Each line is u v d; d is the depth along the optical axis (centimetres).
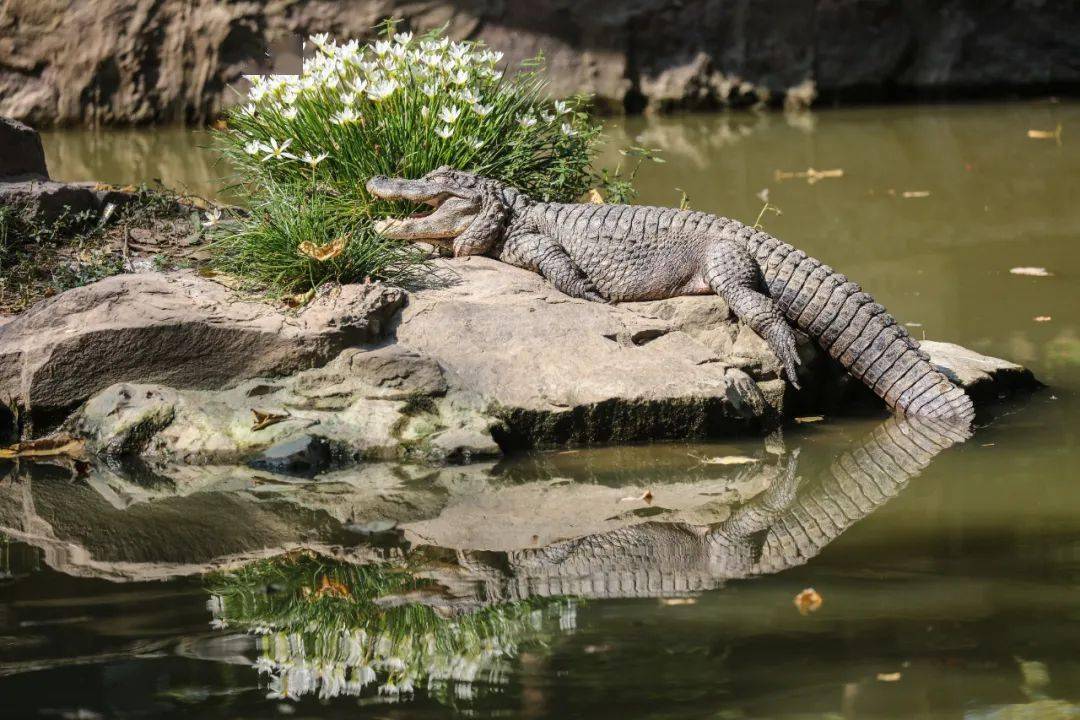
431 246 1272
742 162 2433
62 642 634
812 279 1187
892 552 766
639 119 3088
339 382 1039
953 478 932
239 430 1008
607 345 1100
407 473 965
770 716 543
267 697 566
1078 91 3209
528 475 959
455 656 613
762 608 671
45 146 2762
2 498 905
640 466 984
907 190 2136
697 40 3172
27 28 3094
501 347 1084
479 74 1415
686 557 764
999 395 1182
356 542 802
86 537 816
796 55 3186
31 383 1029
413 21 3131
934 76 3231
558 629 645
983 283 1535
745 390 1092
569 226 1243
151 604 690
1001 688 566
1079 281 1533
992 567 733
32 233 1302
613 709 552
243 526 839
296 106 1351
